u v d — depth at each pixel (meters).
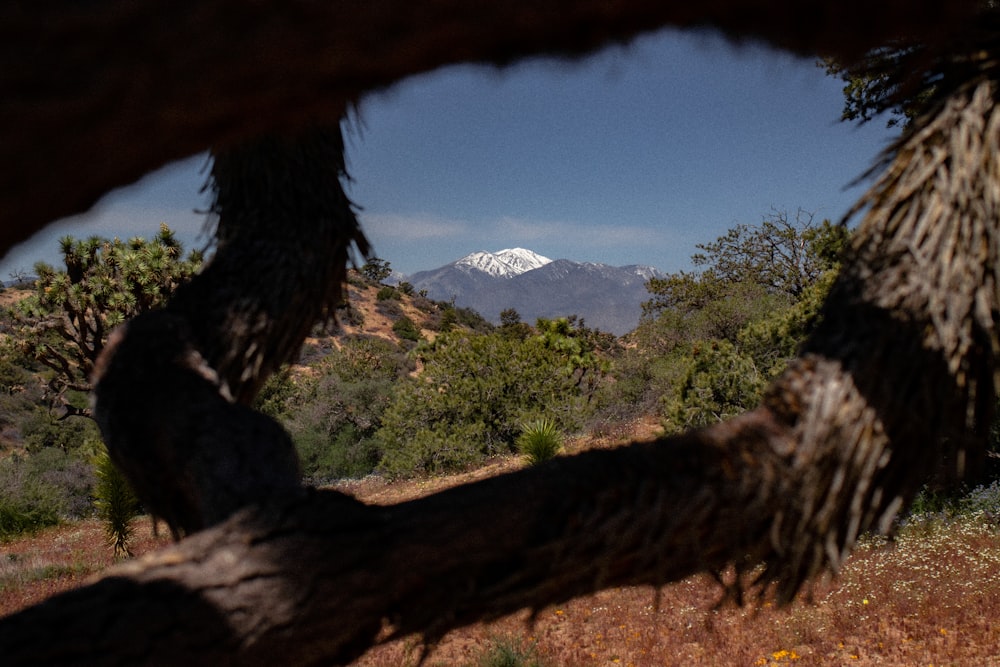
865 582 7.55
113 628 0.88
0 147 0.51
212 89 0.55
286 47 0.56
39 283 22.97
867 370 1.15
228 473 1.08
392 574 1.00
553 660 6.63
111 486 12.43
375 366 37.38
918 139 1.26
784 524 1.12
